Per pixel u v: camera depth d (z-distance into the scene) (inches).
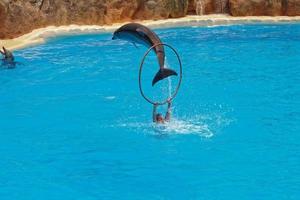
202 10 1166.3
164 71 408.8
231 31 1006.4
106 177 374.3
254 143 435.2
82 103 557.6
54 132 470.6
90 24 1038.4
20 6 927.7
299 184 356.8
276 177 368.5
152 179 369.7
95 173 381.1
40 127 484.7
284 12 1156.5
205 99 564.7
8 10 908.0
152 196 344.2
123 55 797.9
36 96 585.6
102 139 450.6
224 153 414.3
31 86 627.5
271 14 1154.7
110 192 350.3
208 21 1097.4
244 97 570.9
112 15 1063.0
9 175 378.9
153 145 433.7
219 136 450.6
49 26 995.3
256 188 352.2
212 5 1172.5
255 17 1137.4
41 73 687.1
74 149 429.1
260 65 722.2
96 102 561.0
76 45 873.5
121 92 599.5
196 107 535.2
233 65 724.0
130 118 506.0
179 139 446.0
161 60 415.8
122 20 1085.1
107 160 405.4
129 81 649.0
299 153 412.8
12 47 850.8
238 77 658.8
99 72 693.9
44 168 391.9
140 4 1099.3
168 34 978.7
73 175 378.3
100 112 526.9
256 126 475.8
